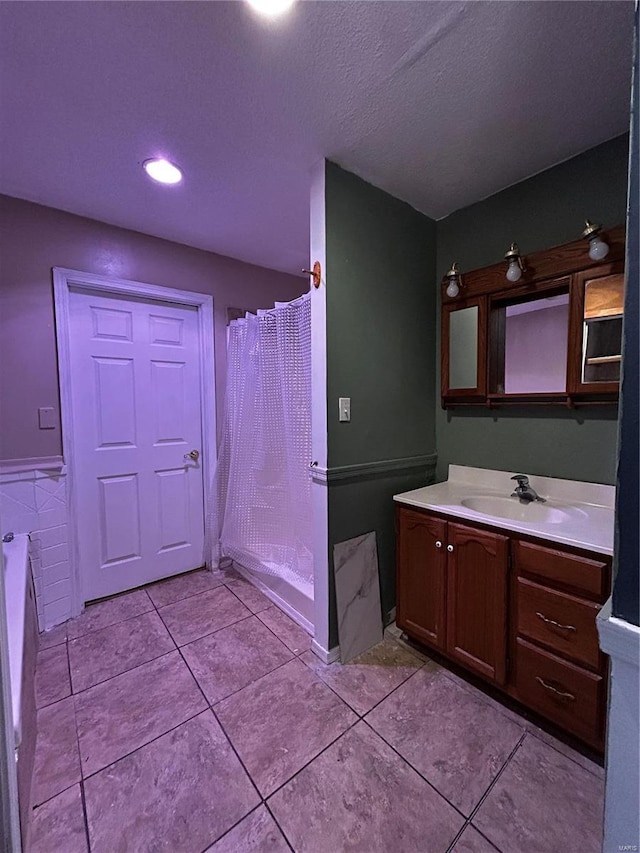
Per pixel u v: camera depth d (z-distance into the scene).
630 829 0.60
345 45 1.10
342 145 1.54
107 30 1.05
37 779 1.20
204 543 2.72
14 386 1.93
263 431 2.38
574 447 1.67
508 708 1.46
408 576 1.79
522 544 1.37
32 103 1.30
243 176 1.75
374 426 1.88
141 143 1.52
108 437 2.29
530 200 1.75
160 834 1.05
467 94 1.28
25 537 1.86
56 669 1.70
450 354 2.05
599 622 0.61
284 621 2.07
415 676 1.64
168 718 1.43
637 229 0.55
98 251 2.16
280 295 3.00
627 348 0.56
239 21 1.03
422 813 1.09
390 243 1.90
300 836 1.04
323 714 1.44
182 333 2.57
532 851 0.99
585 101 1.32
